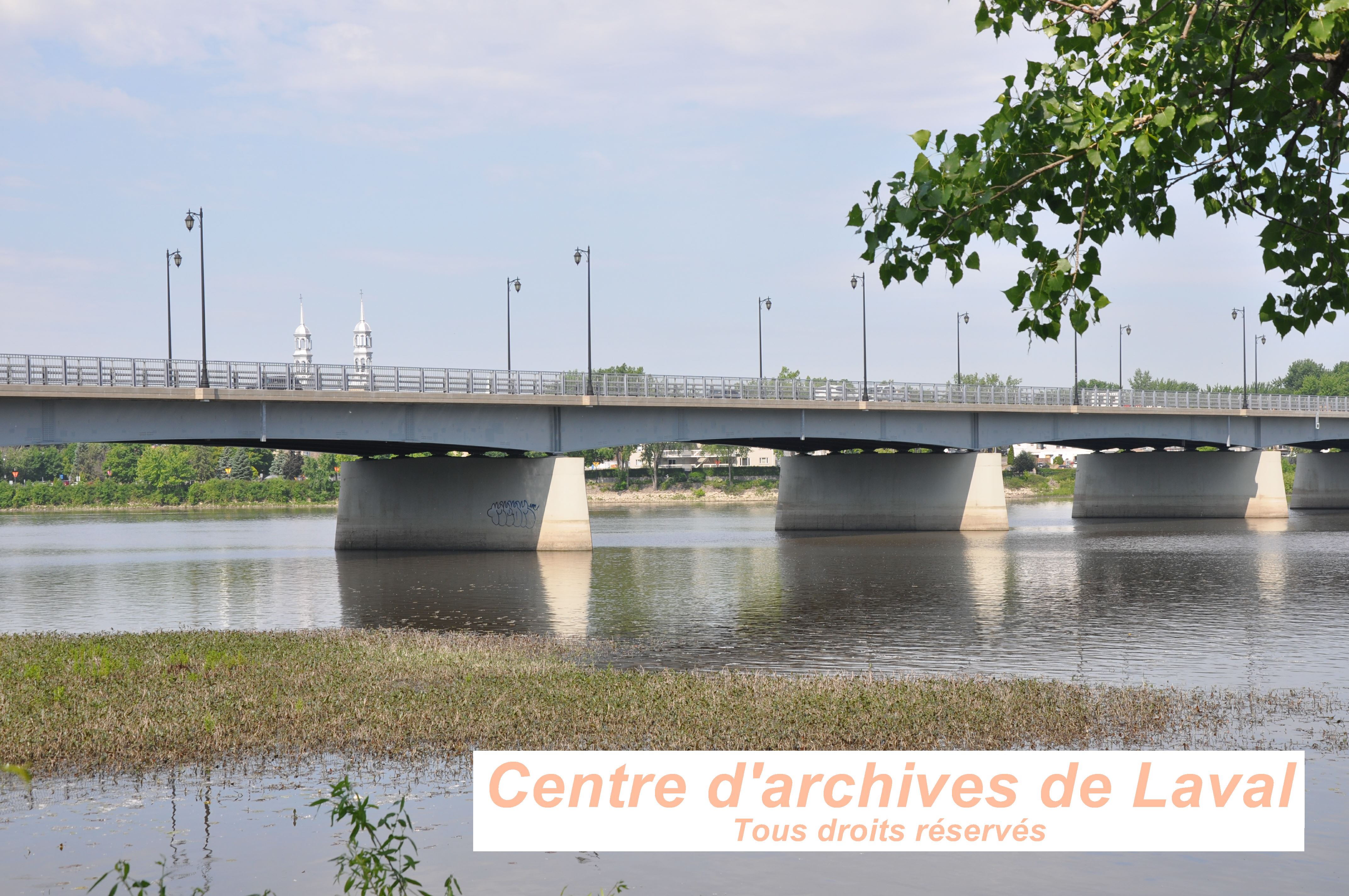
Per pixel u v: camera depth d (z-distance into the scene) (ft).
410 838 54.70
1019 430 303.27
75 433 175.32
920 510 297.12
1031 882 49.49
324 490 615.16
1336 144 26.78
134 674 91.86
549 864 51.37
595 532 313.73
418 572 195.31
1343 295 27.55
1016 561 208.13
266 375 195.42
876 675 96.89
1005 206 26.84
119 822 57.31
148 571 208.64
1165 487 350.84
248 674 91.81
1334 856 52.54
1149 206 28.04
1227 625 128.26
